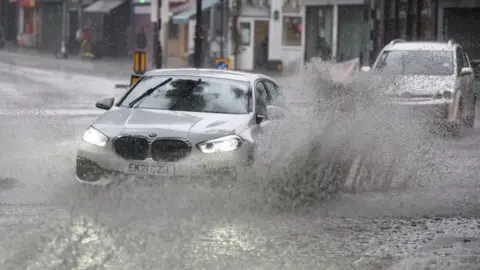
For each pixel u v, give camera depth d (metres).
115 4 134.25
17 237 15.90
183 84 23.33
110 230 16.64
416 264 14.73
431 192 22.52
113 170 20.23
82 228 16.81
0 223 17.34
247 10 100.56
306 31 98.62
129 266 13.90
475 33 77.38
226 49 100.88
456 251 15.86
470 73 40.75
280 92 26.56
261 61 101.25
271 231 17.28
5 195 20.69
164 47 104.31
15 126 36.50
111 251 14.87
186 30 119.69
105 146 20.39
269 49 100.75
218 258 14.68
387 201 21.11
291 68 99.81
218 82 23.42
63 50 128.00
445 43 43.44
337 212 19.66
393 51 42.78
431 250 15.94
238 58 101.31
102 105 23.33
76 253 14.67
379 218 19.09
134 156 20.20
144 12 129.38
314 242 16.42
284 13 99.44
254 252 15.30
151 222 17.50
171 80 23.62
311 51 98.12
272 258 14.92
